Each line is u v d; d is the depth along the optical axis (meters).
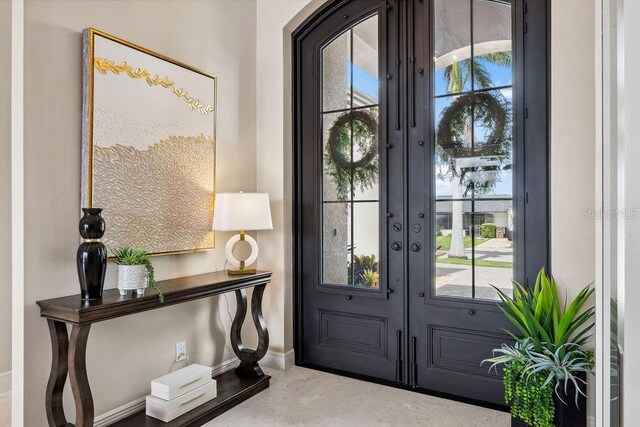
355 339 3.16
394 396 2.77
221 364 3.07
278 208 3.27
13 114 1.99
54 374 1.99
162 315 2.63
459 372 2.78
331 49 3.25
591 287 2.23
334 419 2.46
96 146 2.19
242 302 2.98
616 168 1.01
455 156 2.78
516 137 2.58
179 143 2.68
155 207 2.52
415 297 2.91
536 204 2.53
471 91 2.74
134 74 2.40
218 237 3.04
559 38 2.32
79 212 2.17
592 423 2.14
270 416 2.50
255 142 3.35
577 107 2.27
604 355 1.41
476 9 2.74
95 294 2.01
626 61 0.80
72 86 2.14
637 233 0.80
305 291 3.35
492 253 2.68
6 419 2.48
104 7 2.28
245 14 3.28
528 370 2.08
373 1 3.05
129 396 2.41
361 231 3.12
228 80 3.11
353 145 3.16
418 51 2.90
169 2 2.66
